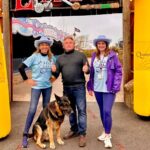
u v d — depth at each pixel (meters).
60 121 2.80
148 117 3.67
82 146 2.84
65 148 2.81
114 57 2.78
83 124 2.87
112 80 2.78
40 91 2.90
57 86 4.58
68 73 2.85
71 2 4.41
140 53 3.58
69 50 2.88
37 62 2.86
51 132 2.78
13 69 4.70
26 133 2.91
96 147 2.84
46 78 2.89
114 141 2.99
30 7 4.45
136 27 3.62
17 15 4.64
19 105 4.44
